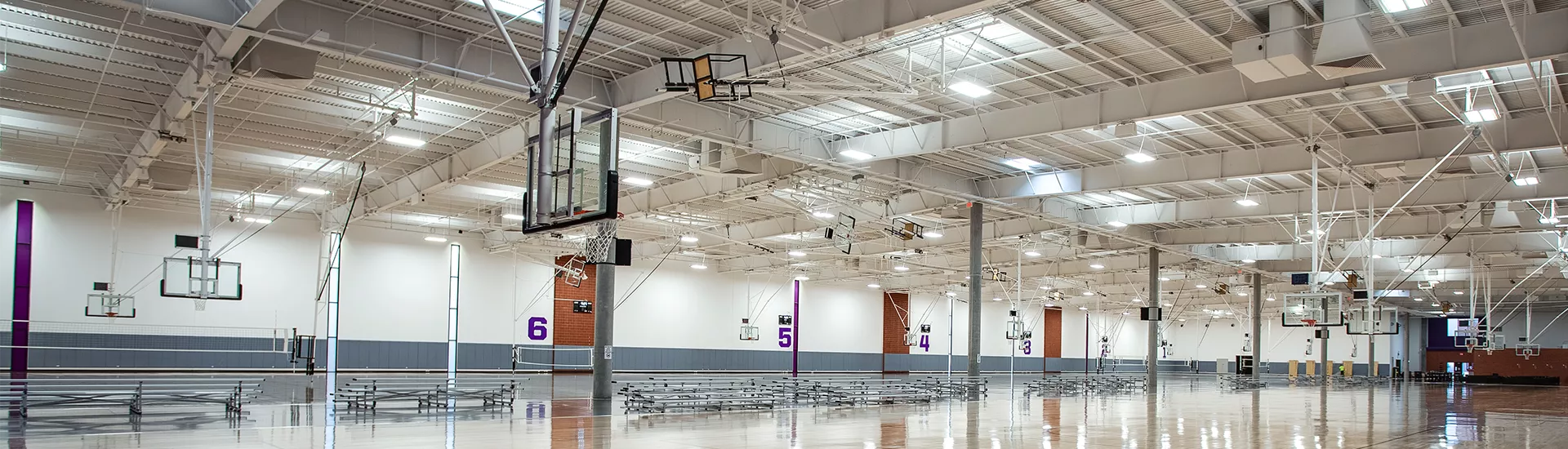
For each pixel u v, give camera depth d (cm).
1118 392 4306
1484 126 2228
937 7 1566
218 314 3912
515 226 4222
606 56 1995
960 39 1867
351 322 4250
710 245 4934
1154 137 2595
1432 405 3497
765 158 3009
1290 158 2592
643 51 1967
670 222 4350
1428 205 2983
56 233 3619
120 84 2169
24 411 1902
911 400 3100
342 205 3822
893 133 2602
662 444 1606
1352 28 1593
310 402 2405
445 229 4591
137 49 1897
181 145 2738
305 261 4147
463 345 4609
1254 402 3522
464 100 2253
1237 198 3291
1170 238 4156
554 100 1218
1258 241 3916
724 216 4203
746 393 2944
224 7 1575
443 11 1725
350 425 1830
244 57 1812
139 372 3669
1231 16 1700
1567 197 2731
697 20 1795
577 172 1248
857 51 1884
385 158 2980
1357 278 4119
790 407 2700
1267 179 3045
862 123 2572
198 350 3862
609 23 1788
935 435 1867
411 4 1725
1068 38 1791
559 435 1728
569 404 2570
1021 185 3178
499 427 1859
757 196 3325
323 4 1703
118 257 3722
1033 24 1781
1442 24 1717
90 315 3425
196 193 3538
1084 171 3020
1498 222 3381
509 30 1817
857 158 2667
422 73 1838
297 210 4012
